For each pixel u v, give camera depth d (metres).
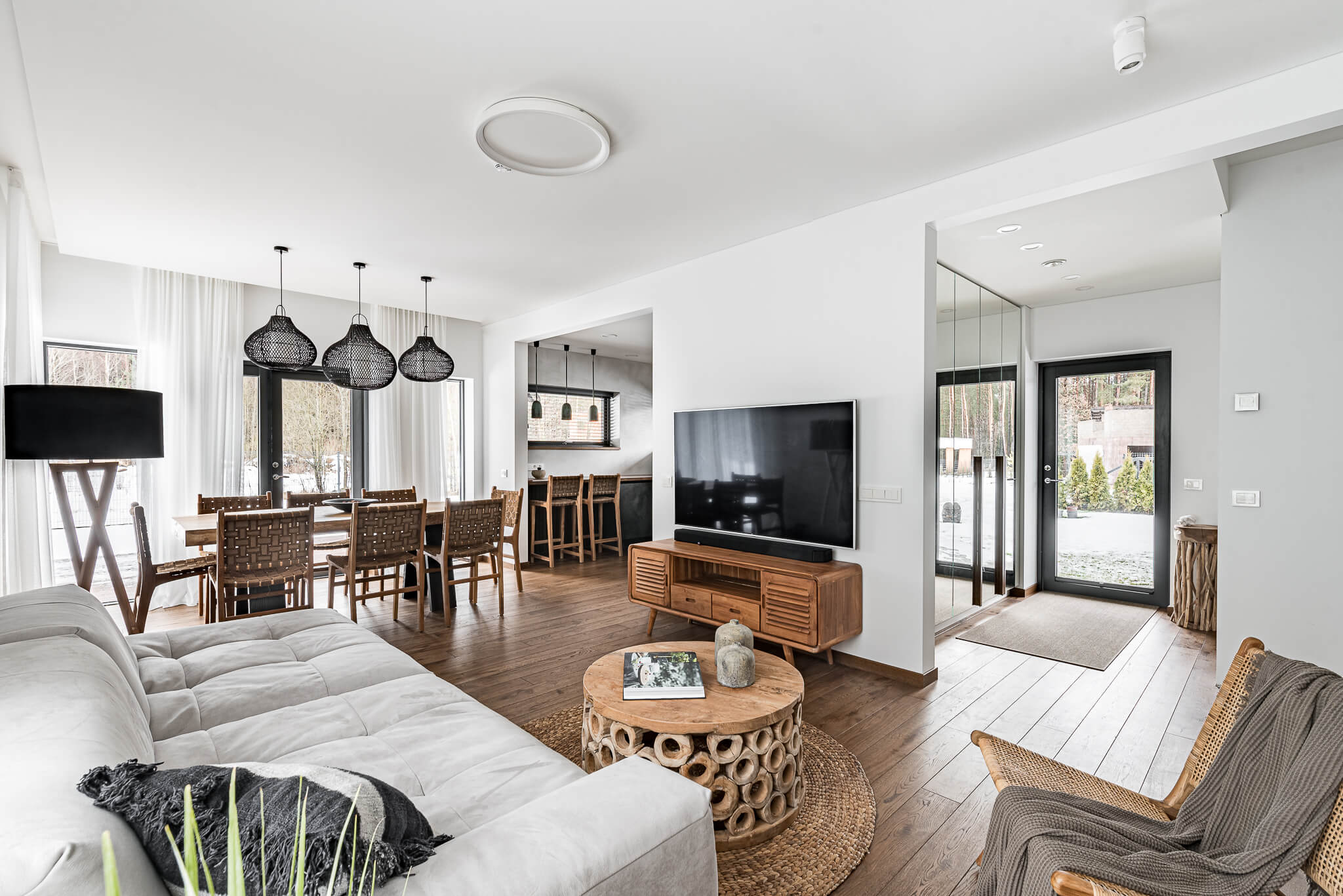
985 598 4.99
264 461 5.58
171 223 3.69
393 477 6.21
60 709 1.07
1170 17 1.95
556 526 7.19
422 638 4.04
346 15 1.93
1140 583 5.10
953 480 4.35
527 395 7.12
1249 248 2.96
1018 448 5.44
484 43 2.08
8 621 1.69
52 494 4.57
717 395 4.29
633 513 7.89
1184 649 3.88
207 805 0.88
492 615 4.58
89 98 2.38
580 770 1.53
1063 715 2.89
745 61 2.18
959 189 3.09
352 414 6.11
